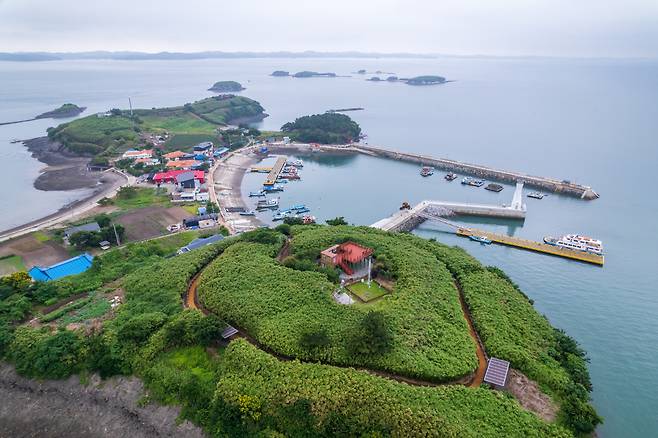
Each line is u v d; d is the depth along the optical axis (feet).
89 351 244.42
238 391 200.23
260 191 632.79
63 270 350.43
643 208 546.67
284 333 234.99
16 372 245.45
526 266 402.93
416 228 504.84
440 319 253.85
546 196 602.85
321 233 370.73
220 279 293.23
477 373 222.07
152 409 216.33
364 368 217.97
